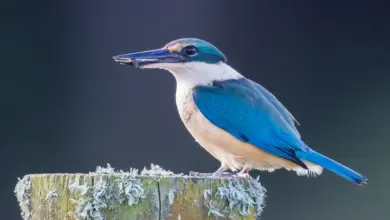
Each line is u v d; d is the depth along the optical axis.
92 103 13.92
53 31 13.96
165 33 14.04
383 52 14.05
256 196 7.04
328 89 14.10
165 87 13.90
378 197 13.63
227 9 14.12
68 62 13.96
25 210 6.87
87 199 6.58
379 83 14.01
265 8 14.16
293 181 13.70
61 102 13.88
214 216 6.70
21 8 13.90
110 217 6.56
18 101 13.78
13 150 13.67
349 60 14.11
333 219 13.65
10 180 13.50
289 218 13.67
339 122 14.00
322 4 14.18
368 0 14.12
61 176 6.69
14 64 13.84
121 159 13.75
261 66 14.08
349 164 13.91
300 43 14.14
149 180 6.59
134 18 14.06
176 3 14.09
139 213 6.56
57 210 6.68
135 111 13.90
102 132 13.85
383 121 13.94
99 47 14.02
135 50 14.04
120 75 13.98
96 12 14.05
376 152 13.91
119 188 6.56
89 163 13.73
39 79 13.86
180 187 6.63
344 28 14.16
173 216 6.59
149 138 13.84
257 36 14.11
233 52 14.08
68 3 14.02
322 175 13.65
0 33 13.86
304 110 14.02
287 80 14.06
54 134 13.77
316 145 14.00
